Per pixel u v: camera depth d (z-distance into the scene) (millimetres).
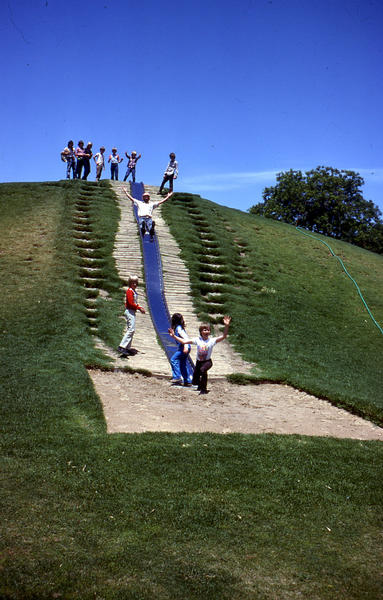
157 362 12086
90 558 4379
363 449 8016
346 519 5652
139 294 16844
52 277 16641
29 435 6883
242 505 5660
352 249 29609
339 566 4695
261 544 4941
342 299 21094
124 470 6141
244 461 6836
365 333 18141
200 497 5715
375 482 6688
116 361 11594
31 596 3814
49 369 10023
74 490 5523
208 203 29344
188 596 4027
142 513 5234
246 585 4258
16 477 5645
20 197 25422
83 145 28125
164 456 6656
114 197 26016
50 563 4215
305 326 17328
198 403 9734
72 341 12156
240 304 17797
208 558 4590
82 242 19969
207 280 19328
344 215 54594
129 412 8578
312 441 8117
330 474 6777
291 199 55781
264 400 10578
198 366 10492
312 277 22797
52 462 6125
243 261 22156
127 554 4500
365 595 4281
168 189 29312
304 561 4727
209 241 23078
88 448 6664
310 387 11508
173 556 4559
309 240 28422
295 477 6543
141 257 19547
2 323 12984
